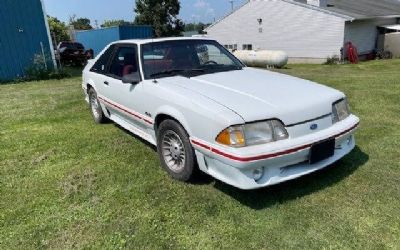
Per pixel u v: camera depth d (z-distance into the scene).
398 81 9.46
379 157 4.07
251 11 25.72
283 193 3.36
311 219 2.94
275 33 24.66
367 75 11.62
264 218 2.98
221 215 3.06
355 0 29.42
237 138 2.91
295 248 2.60
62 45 22.25
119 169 4.09
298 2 22.86
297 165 3.19
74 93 9.30
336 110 3.45
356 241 2.64
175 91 3.60
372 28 23.95
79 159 4.47
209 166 3.28
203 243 2.71
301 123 3.11
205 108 3.15
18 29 13.30
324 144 3.21
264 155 2.89
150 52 4.33
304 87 3.62
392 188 3.37
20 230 2.99
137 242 2.76
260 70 4.55
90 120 6.35
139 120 4.32
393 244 2.60
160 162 4.04
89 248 2.72
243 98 3.25
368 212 3.00
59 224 3.05
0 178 4.02
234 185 3.02
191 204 3.25
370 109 6.30
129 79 4.18
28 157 4.63
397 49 23.17
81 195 3.53
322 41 22.16
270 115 3.00
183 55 4.41
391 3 32.16
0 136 5.60
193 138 3.31
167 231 2.88
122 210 3.21
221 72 4.25
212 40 4.89
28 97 9.03
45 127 6.02
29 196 3.57
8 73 13.26
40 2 13.66
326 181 3.55
